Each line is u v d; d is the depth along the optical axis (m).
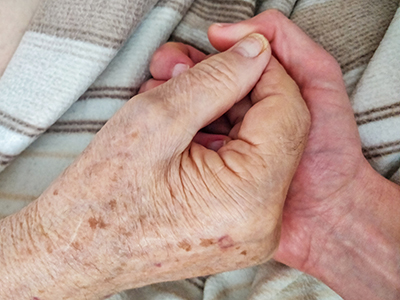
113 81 0.21
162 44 0.22
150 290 0.24
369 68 0.20
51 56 0.19
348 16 0.22
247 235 0.16
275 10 0.20
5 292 0.16
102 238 0.16
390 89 0.19
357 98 0.20
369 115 0.20
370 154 0.20
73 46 0.19
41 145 0.22
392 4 0.22
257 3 0.24
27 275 0.16
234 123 0.20
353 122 0.19
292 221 0.21
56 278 0.16
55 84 0.19
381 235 0.20
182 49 0.21
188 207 0.16
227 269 0.17
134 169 0.16
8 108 0.20
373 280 0.20
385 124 0.20
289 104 0.17
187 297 0.24
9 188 0.22
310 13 0.22
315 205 0.20
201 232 0.16
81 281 0.16
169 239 0.16
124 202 0.16
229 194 0.16
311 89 0.20
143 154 0.16
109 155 0.16
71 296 0.17
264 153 0.16
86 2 0.19
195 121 0.16
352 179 0.20
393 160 0.20
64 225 0.16
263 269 0.23
